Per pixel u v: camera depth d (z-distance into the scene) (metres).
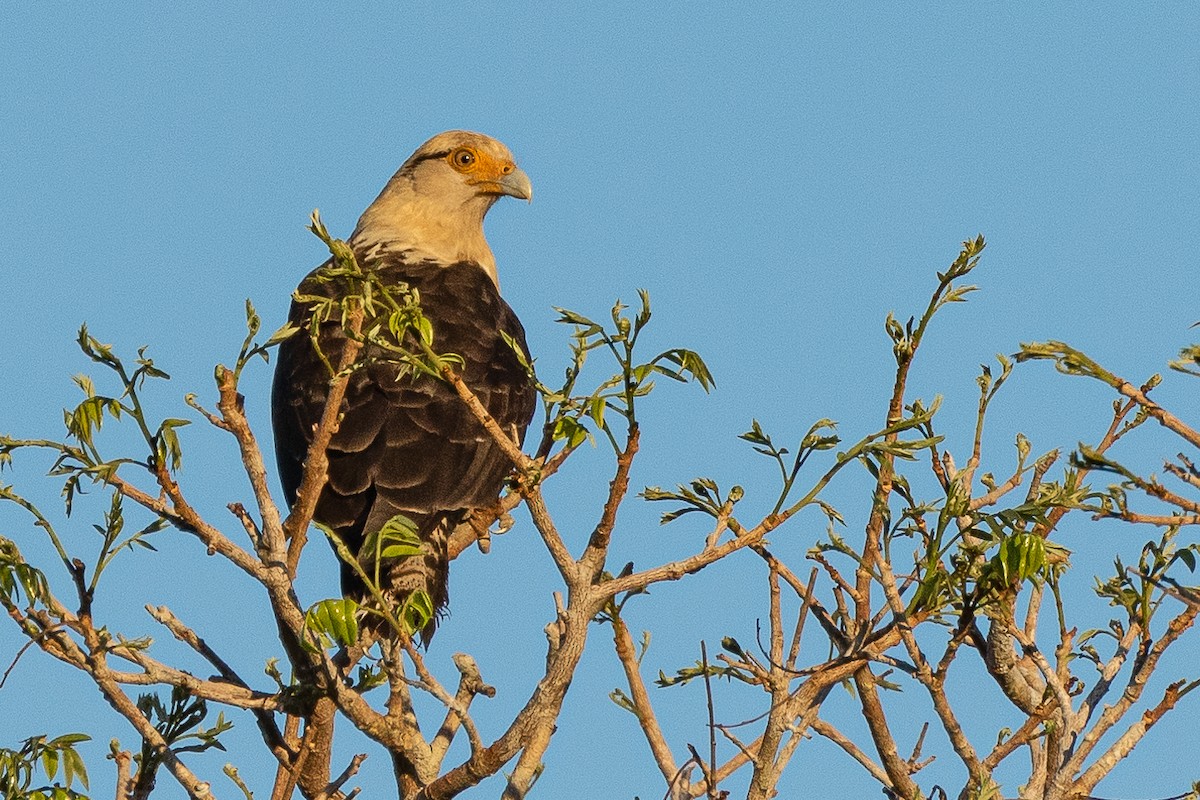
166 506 7.73
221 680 8.47
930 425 8.53
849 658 8.11
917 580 8.57
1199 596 7.28
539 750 8.02
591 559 8.02
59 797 7.98
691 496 8.45
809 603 8.48
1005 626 8.08
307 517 8.12
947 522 8.22
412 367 8.10
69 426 7.61
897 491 8.74
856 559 8.49
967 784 7.79
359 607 7.64
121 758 8.27
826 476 8.27
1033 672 8.95
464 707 7.92
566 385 7.95
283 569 7.89
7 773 7.99
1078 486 8.20
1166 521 7.00
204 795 7.98
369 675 8.12
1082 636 8.49
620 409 7.84
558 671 7.91
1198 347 6.69
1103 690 8.12
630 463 7.89
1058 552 8.20
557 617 8.08
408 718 8.46
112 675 7.96
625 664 8.77
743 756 8.59
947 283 8.47
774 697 7.97
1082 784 7.59
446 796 7.97
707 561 8.12
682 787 8.12
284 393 14.09
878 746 8.36
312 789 8.63
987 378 8.77
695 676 8.22
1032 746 8.41
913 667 8.09
